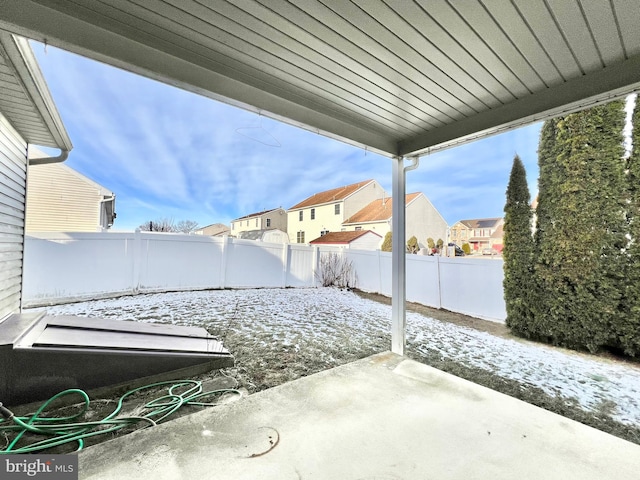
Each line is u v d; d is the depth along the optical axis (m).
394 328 3.57
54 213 8.76
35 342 2.42
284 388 2.56
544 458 1.73
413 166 3.61
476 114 2.87
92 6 1.59
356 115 2.90
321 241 14.02
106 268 6.39
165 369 2.84
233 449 1.75
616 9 1.54
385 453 1.74
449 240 9.60
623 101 3.42
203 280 7.60
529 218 4.29
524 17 1.61
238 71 2.18
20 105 3.01
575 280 3.77
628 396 2.80
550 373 3.29
